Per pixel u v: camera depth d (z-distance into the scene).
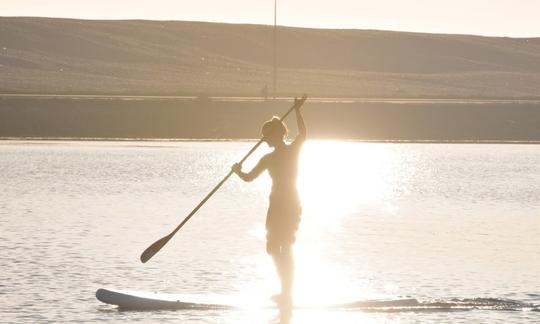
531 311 26.56
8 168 91.62
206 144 148.00
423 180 87.31
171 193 68.06
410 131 168.62
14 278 30.86
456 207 60.28
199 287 29.89
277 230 26.47
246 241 41.16
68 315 25.69
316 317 25.62
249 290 29.42
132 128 160.75
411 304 27.14
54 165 96.94
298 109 26.64
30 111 161.00
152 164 101.88
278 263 26.69
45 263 33.88
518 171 98.88
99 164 99.69
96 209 54.62
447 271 33.78
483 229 47.03
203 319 25.27
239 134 162.25
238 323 24.78
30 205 56.34
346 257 37.16
